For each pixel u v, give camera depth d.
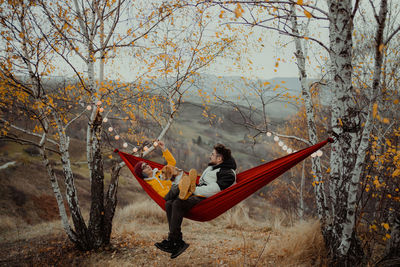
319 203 4.70
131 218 10.41
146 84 5.77
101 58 5.50
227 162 3.97
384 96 5.05
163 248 3.65
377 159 4.30
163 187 4.03
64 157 5.77
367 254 3.97
